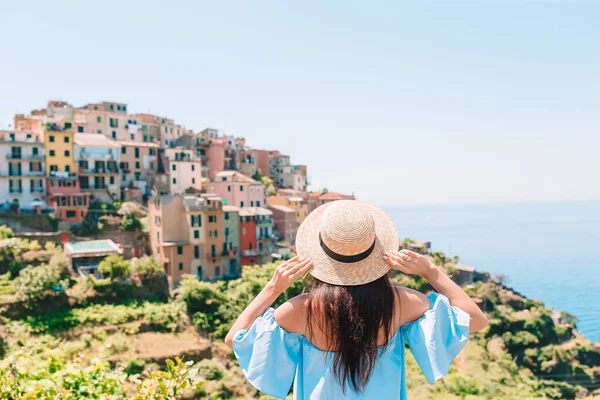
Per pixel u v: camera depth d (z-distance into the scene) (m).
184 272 52.84
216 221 55.41
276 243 65.44
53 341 36.59
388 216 2.97
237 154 89.94
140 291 47.88
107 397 5.70
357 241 2.62
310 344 2.78
